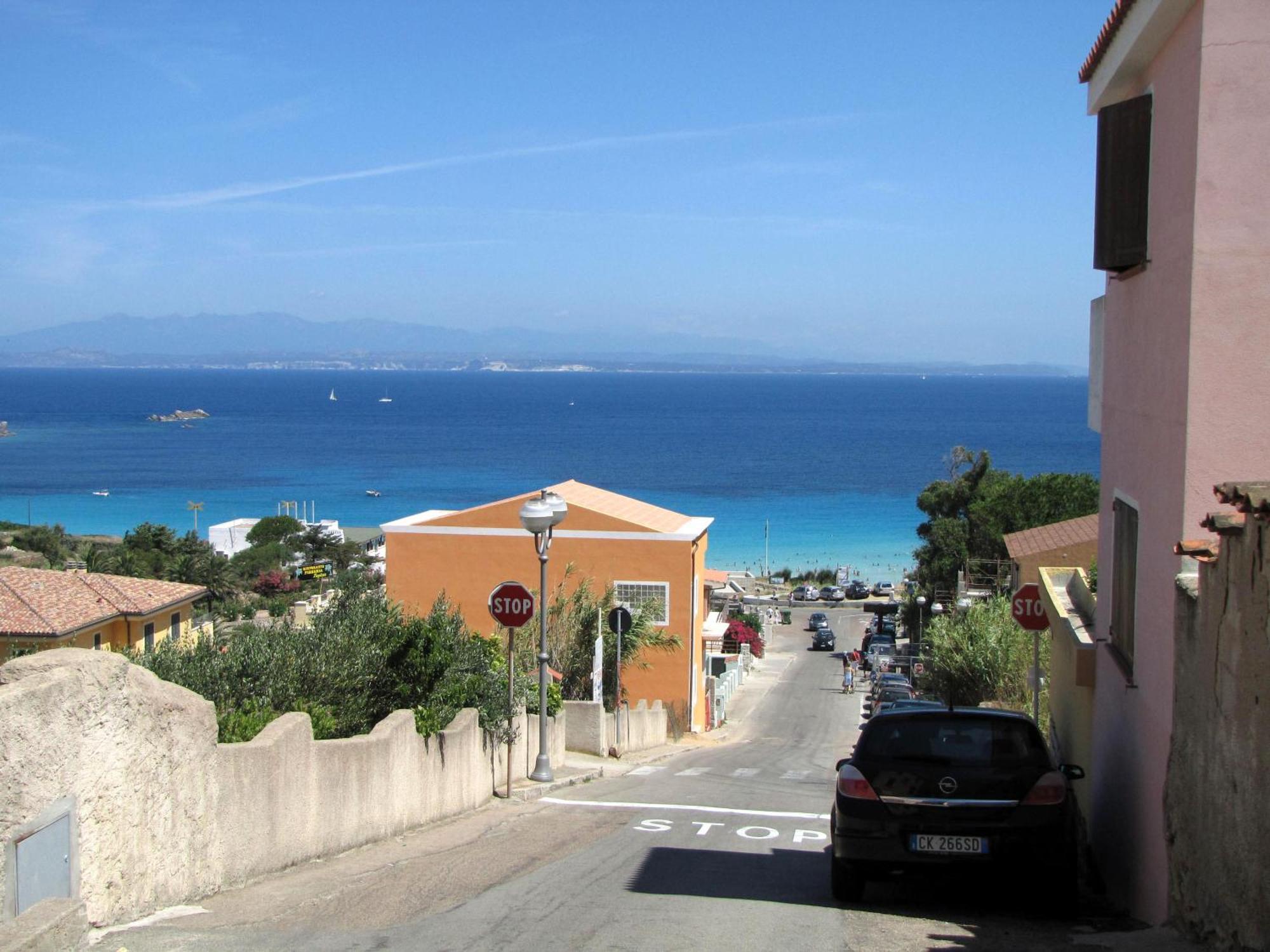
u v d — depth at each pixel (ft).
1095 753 40.60
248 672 39.63
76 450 643.04
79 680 22.13
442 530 97.30
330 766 34.17
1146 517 32.63
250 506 408.87
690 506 419.54
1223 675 22.95
